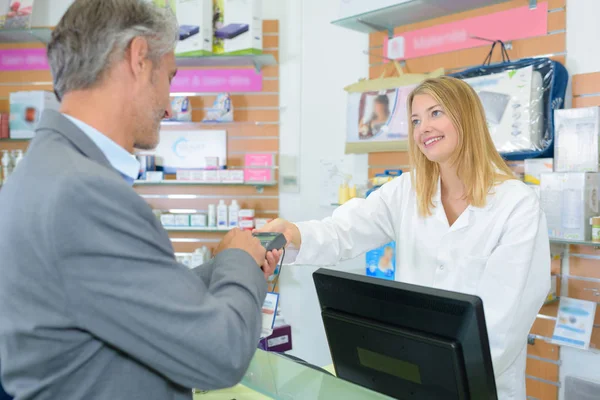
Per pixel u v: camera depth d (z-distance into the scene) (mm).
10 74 3764
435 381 895
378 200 1881
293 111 3588
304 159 3592
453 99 1582
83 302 708
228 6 3289
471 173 1616
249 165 3574
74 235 694
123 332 727
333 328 1054
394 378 968
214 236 3664
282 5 3568
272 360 1281
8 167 3527
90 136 824
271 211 3652
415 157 1740
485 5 2709
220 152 3648
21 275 713
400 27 3115
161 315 729
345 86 3420
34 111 3486
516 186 1603
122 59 839
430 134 1590
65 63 831
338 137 3471
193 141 3670
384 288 919
